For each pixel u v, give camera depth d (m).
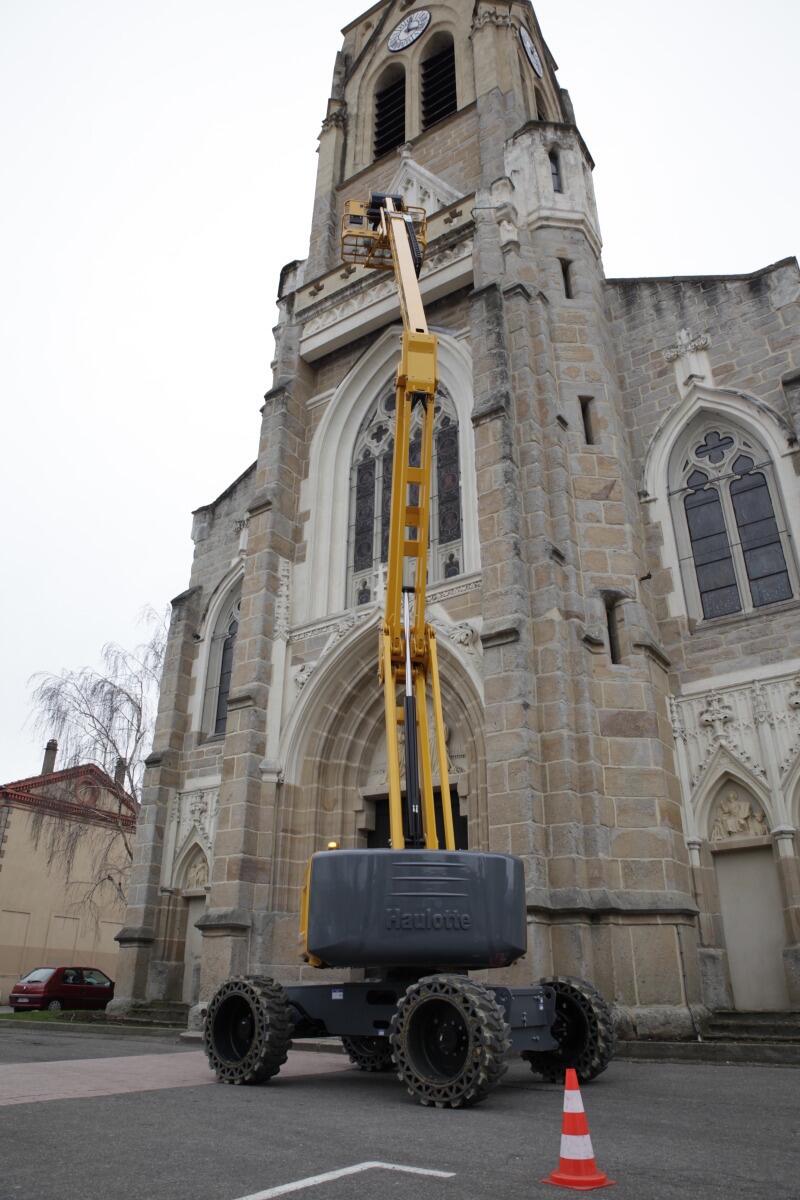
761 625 17.00
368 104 31.64
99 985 29.98
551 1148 6.06
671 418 19.81
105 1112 7.42
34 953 37.75
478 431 18.02
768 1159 5.68
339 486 22.41
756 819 16.00
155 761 24.06
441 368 21.39
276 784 18.89
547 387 18.70
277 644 20.52
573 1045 10.33
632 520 18.55
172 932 22.25
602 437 18.88
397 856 9.91
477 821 16.44
